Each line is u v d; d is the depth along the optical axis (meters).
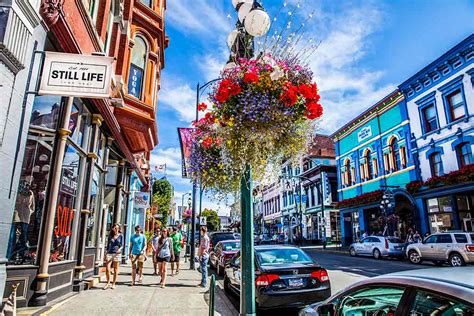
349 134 32.81
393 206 24.16
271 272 6.90
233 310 7.17
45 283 6.40
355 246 23.34
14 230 6.05
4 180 4.32
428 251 17.09
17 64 4.41
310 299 6.90
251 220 4.12
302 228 44.62
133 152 14.86
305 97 3.94
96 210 10.29
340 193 33.91
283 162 4.29
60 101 7.21
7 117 4.32
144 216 24.02
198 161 4.78
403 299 2.49
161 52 14.15
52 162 6.92
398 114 25.80
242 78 3.96
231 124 3.91
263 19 4.13
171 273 12.72
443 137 21.34
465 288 2.13
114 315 6.29
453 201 20.22
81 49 7.75
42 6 5.47
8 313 4.67
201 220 26.98
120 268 13.78
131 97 11.38
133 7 12.21
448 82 21.00
